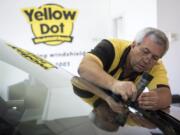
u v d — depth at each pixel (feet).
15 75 4.68
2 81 4.39
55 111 4.26
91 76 5.26
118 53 5.72
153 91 5.39
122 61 5.67
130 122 4.29
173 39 14.47
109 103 4.68
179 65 14.76
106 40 5.97
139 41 5.32
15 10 13.56
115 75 5.82
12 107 4.09
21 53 5.53
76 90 5.01
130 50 5.60
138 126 4.22
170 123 4.52
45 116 4.07
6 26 13.53
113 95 4.89
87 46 14.17
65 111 4.32
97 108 4.53
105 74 5.23
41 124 3.87
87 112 4.39
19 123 3.78
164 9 14.30
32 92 4.54
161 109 5.19
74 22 14.02
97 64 5.52
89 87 5.14
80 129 3.89
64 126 3.93
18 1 13.57
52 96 4.63
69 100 4.65
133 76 5.75
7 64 4.81
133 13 16.88
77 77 5.53
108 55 5.68
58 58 14.03
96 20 14.14
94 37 14.14
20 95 4.37
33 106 4.23
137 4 16.22
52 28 13.91
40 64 5.48
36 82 4.81
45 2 13.75
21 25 13.67
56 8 13.83
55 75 5.34
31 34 13.79
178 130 4.37
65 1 13.88
